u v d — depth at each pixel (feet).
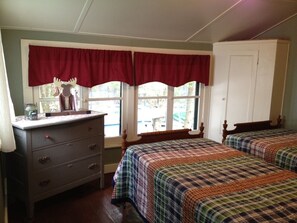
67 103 9.61
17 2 7.96
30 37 9.62
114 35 11.03
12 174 8.49
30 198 8.01
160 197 6.07
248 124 10.96
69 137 8.84
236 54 12.52
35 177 8.06
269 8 10.47
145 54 11.85
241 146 9.61
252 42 12.00
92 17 9.38
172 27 11.07
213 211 4.62
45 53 9.78
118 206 8.71
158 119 13.15
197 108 14.07
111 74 11.28
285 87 12.32
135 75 11.85
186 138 9.19
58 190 8.76
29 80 9.64
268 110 11.96
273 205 4.80
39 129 7.95
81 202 9.32
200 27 11.42
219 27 11.66
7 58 9.31
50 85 10.30
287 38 12.09
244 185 5.60
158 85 12.82
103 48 11.05
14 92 9.59
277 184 5.69
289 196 5.16
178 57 12.66
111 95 11.83
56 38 10.10
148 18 10.04
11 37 9.29
